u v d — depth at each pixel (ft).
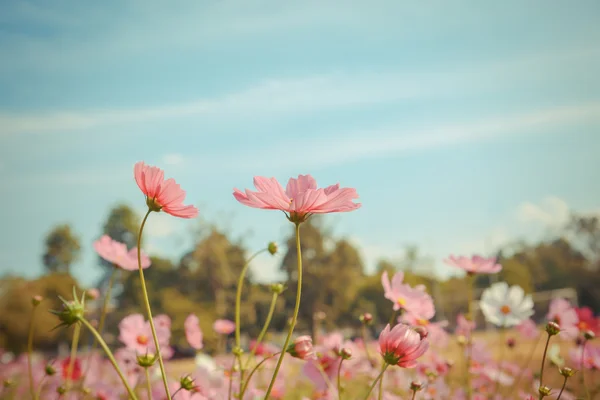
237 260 111.34
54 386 8.89
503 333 9.54
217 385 6.15
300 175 4.63
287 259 107.86
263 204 3.99
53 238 148.46
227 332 9.16
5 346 72.64
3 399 9.79
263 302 73.61
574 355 8.48
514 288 9.07
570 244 150.51
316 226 111.65
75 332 7.08
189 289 106.63
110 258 6.02
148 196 4.16
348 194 4.00
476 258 7.76
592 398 8.02
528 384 10.05
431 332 6.36
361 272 114.52
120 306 106.93
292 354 4.40
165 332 7.55
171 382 6.89
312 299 105.81
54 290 82.74
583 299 147.43
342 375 7.95
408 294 6.37
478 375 9.91
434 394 8.82
